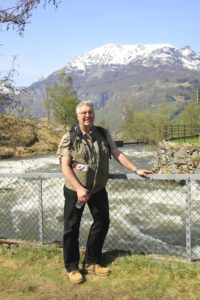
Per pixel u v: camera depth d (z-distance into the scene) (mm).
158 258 5820
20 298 4957
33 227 11641
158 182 15062
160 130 43219
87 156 5223
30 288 5156
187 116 62219
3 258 6086
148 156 36219
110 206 13406
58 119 62875
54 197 15117
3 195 15336
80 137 5199
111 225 11641
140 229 11234
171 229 11211
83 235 10172
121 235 10711
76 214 5414
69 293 5059
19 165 32906
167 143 24656
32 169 29812
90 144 5242
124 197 14180
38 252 6203
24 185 16672
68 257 5473
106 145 5367
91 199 5477
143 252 6203
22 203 14344
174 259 5770
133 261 5754
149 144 42750
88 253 5590
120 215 12562
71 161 5270
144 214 12562
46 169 29656
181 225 11578
